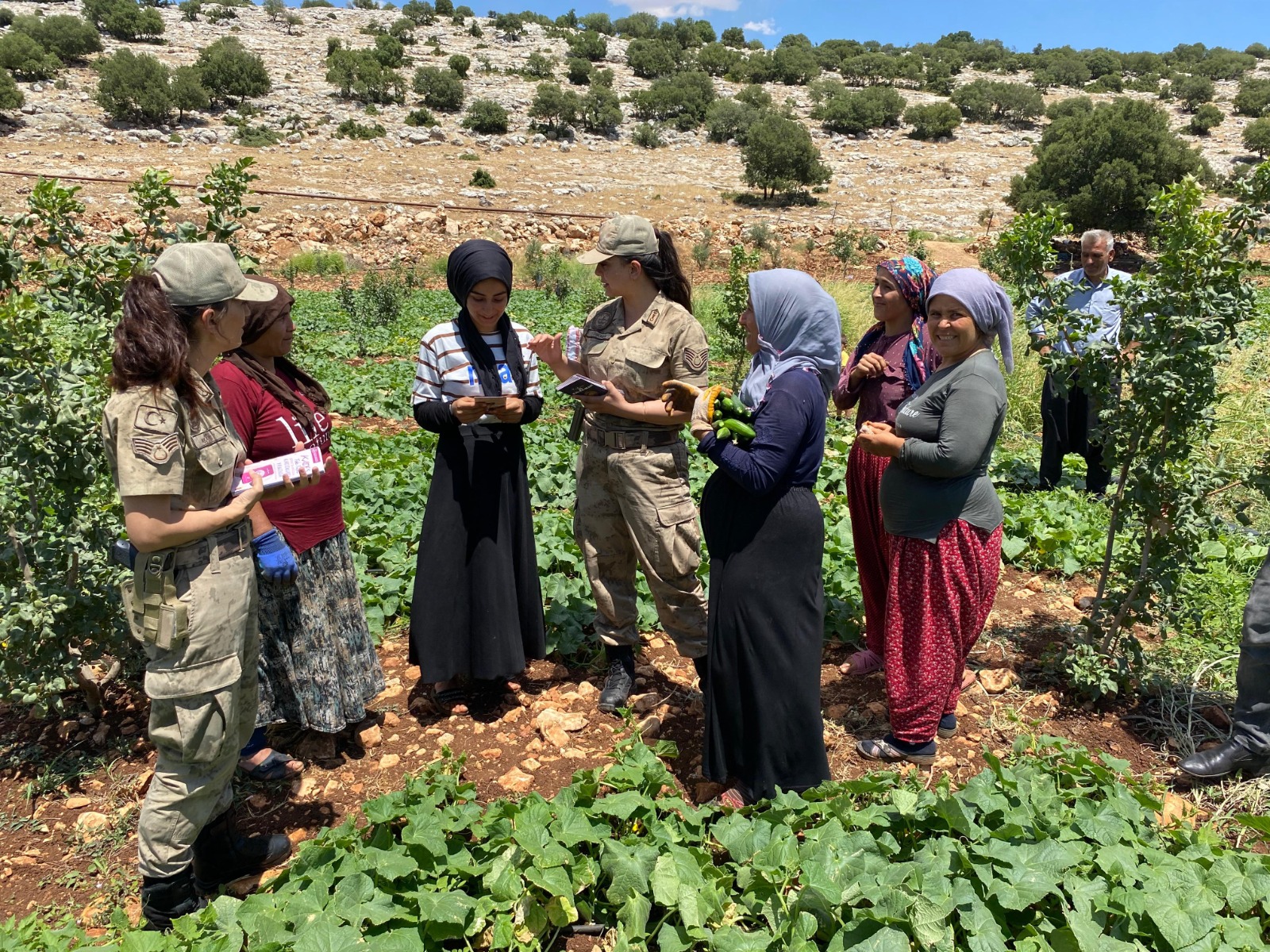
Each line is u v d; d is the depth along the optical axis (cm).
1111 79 8619
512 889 267
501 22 8838
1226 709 409
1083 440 699
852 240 2977
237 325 264
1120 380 401
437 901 262
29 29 5700
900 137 6134
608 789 341
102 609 374
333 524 353
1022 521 601
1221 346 375
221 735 268
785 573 309
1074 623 488
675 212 3900
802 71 8181
